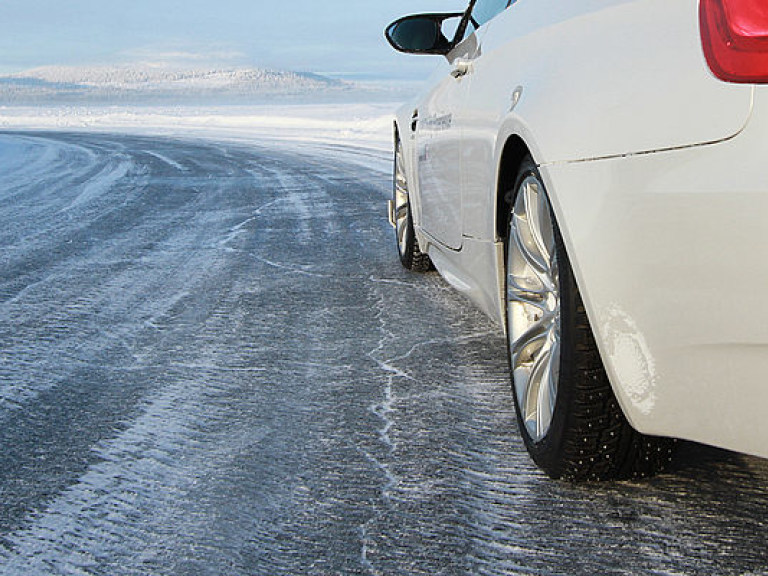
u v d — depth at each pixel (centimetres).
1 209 920
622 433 193
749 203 142
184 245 630
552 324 213
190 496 212
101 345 363
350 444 240
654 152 159
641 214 160
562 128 184
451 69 328
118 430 261
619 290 168
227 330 379
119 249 622
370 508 200
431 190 361
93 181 1250
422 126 387
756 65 143
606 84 176
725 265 147
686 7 162
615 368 173
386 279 476
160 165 1543
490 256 258
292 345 349
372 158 1506
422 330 363
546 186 189
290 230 686
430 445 237
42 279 520
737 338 148
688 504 194
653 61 165
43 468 233
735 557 171
